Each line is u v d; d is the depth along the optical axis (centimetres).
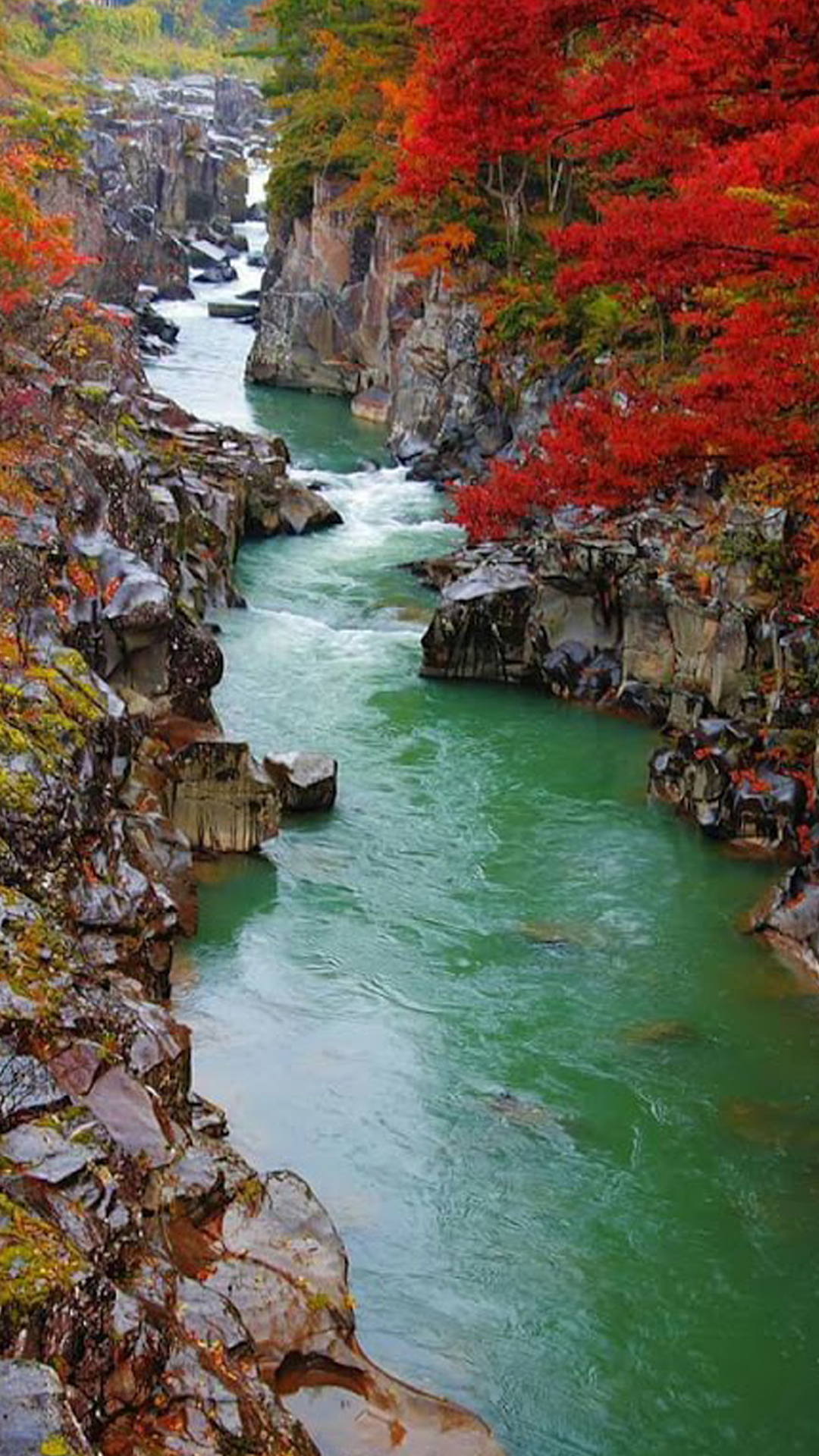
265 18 7012
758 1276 1300
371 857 2083
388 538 3759
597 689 2705
